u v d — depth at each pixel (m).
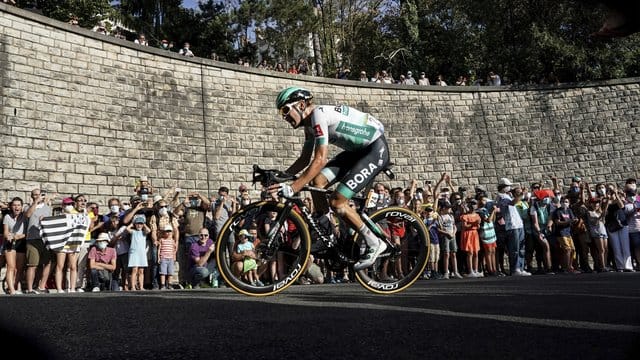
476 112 22.28
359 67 32.91
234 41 29.83
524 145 22.14
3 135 13.62
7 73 14.03
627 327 2.29
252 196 18.03
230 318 2.91
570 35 26.31
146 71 17.08
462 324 2.49
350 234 4.67
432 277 11.94
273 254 4.53
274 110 19.36
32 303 4.02
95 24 23.42
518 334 2.17
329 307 3.42
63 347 2.10
